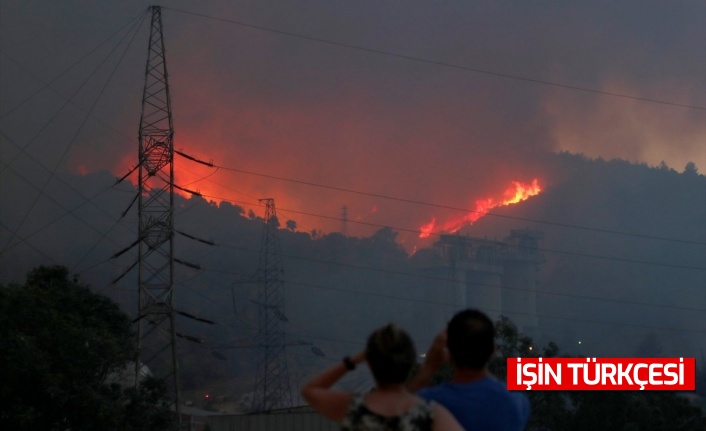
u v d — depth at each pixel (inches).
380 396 190.5
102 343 1856.5
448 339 219.8
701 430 2343.8
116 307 2217.0
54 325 1801.2
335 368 200.8
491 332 217.3
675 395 2409.0
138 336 2300.7
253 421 1716.3
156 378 2062.0
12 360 1675.7
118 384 1996.8
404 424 183.0
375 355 189.2
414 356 192.2
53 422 1750.7
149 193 2628.0
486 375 220.7
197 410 3722.9
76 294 2164.1
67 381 1782.7
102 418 1755.7
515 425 215.0
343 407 193.2
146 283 2463.1
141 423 1952.5
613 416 2106.3
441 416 186.1
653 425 2257.6
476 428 210.4
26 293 1788.9
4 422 1690.5
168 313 2416.3
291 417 1683.1
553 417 2127.2
